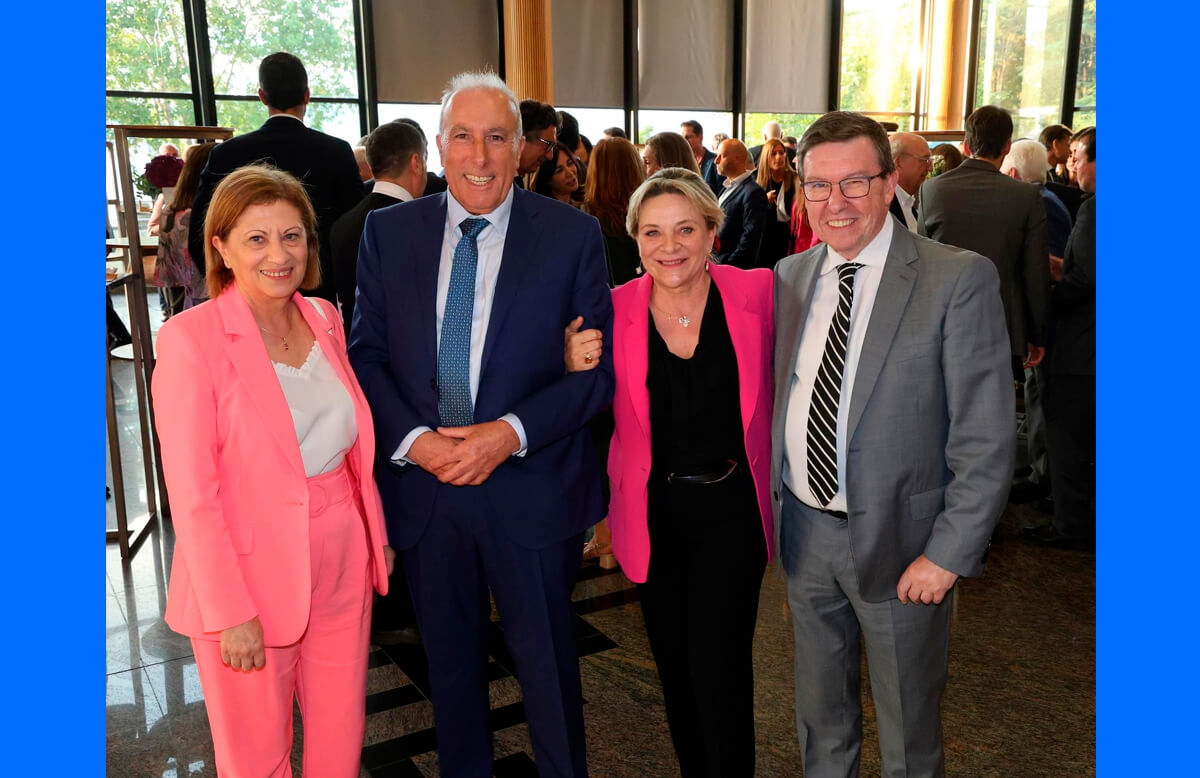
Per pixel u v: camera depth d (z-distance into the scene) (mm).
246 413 1478
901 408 1460
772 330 1748
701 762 1824
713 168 6629
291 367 1571
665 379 1723
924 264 1469
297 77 3021
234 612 1433
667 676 1814
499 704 2449
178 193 3711
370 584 1705
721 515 1725
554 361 1770
